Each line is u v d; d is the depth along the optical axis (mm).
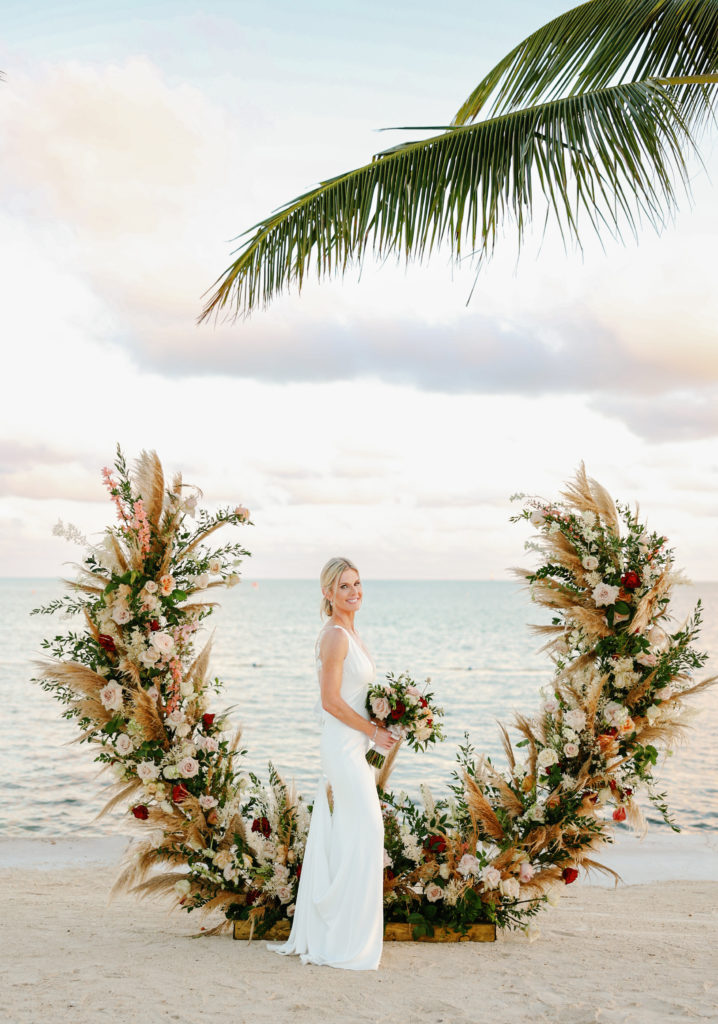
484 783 5105
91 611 4863
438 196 5035
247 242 5512
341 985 3711
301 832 4852
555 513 5094
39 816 10969
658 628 4938
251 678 31625
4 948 4238
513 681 31156
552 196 4848
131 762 4824
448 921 4707
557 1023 3199
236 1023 3170
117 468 4887
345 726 4387
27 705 23203
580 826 4863
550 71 5793
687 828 10555
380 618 92188
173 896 6203
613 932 5004
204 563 4973
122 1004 3344
